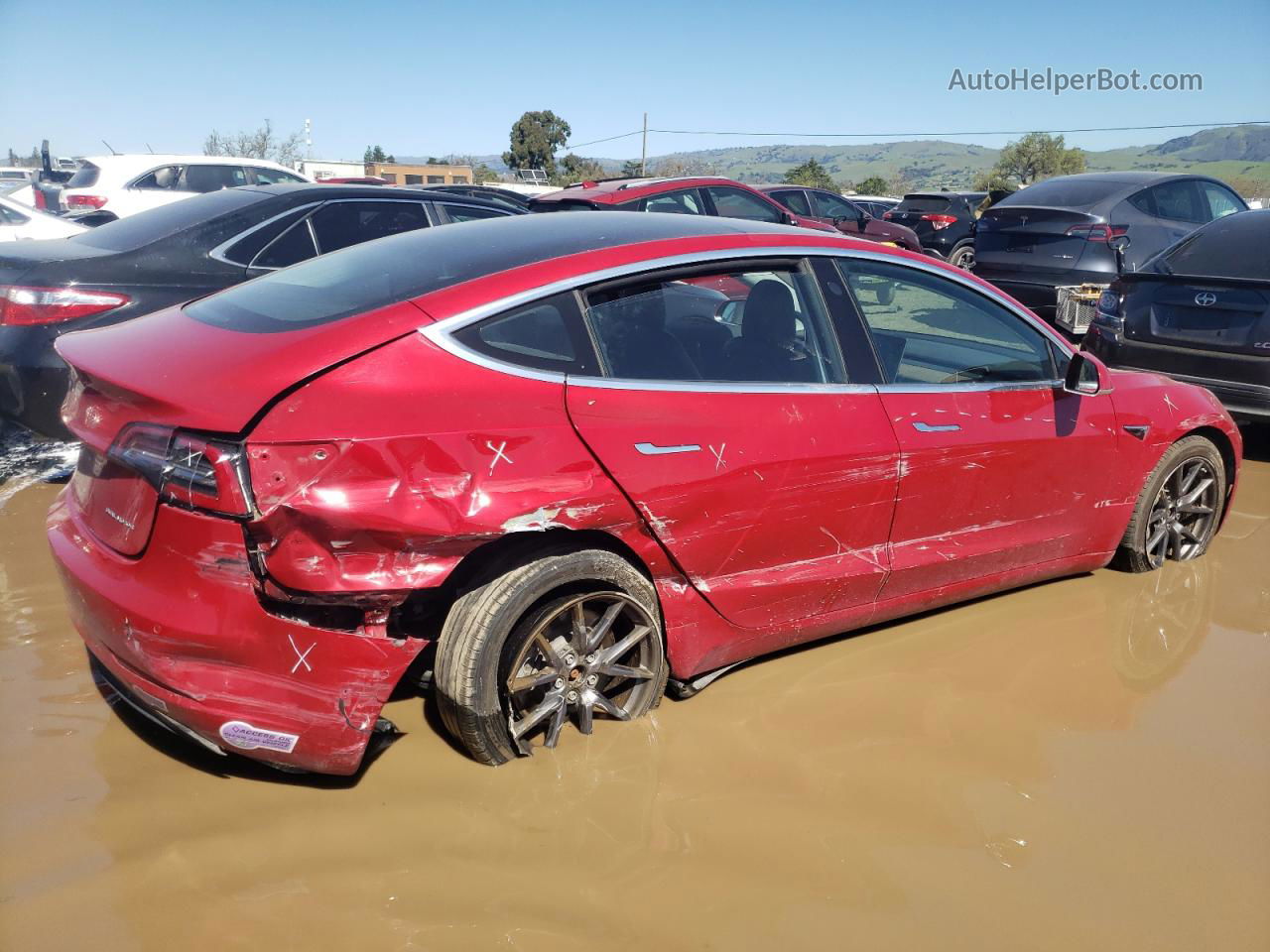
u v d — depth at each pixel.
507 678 2.71
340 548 2.40
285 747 2.43
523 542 2.71
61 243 5.34
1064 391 3.89
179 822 2.51
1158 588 4.36
